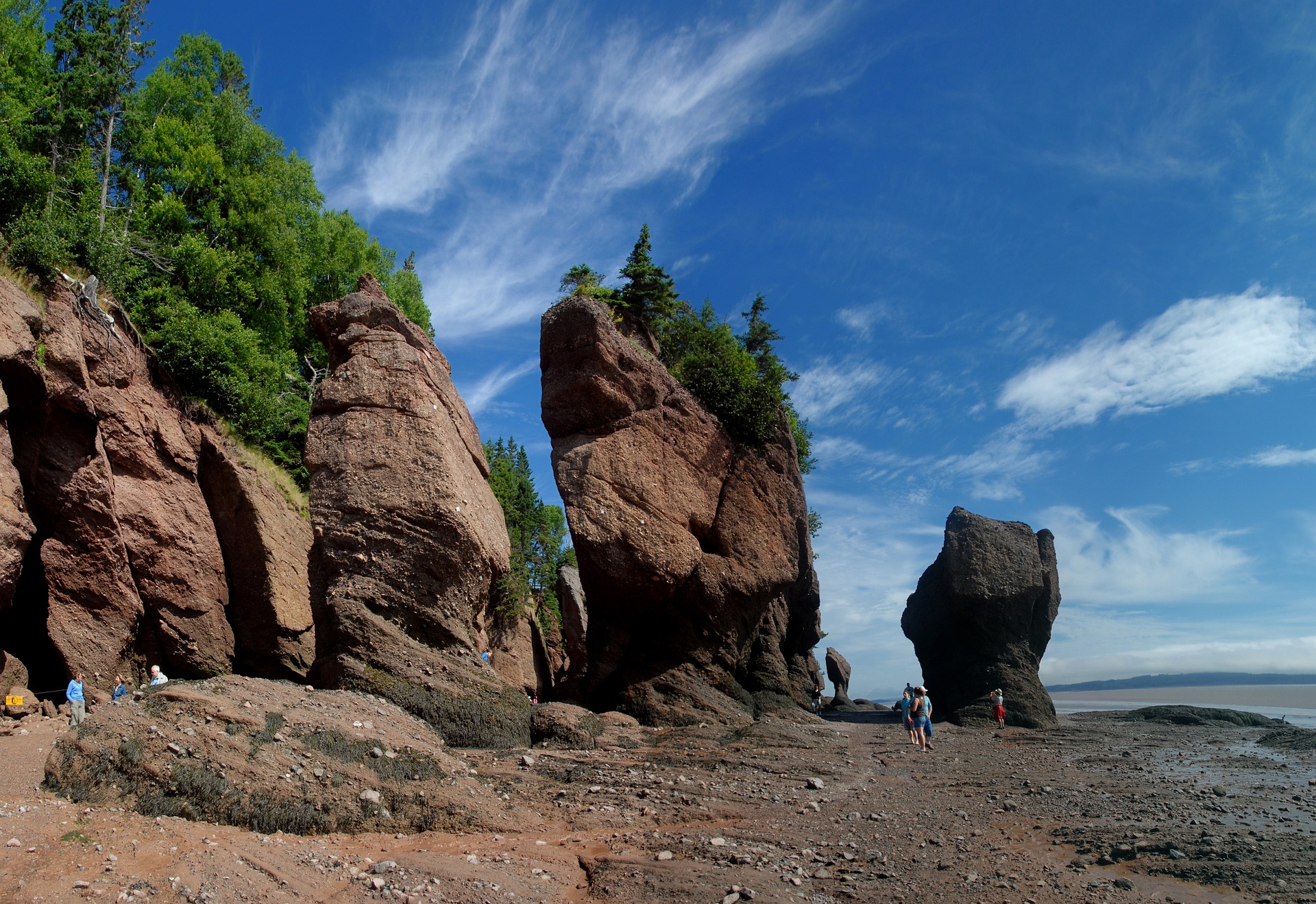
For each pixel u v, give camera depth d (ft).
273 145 126.93
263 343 110.11
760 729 68.85
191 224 109.60
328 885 29.71
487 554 66.33
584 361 80.74
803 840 38.58
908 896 30.99
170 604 77.51
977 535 105.19
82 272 76.95
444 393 70.59
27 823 31.24
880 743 74.59
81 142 107.45
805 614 112.27
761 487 89.97
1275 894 30.99
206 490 83.76
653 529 79.00
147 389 78.89
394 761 40.73
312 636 88.79
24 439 67.05
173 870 28.81
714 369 93.25
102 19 112.37
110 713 38.22
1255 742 81.46
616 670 79.87
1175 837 39.45
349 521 61.31
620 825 39.70
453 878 30.45
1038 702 97.30
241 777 35.91
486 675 59.72
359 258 132.46
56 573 69.72
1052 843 39.22
